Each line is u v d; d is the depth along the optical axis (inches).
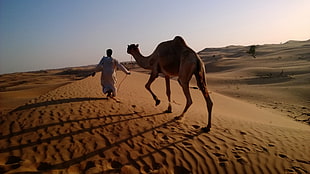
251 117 465.4
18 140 173.0
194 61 218.4
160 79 1071.6
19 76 3951.8
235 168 155.3
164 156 164.1
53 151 159.8
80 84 471.5
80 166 144.6
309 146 200.5
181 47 232.4
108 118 231.1
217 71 2436.0
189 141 191.5
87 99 306.8
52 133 187.3
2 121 210.1
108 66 306.0
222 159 165.0
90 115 234.5
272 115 560.1
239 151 178.4
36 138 177.5
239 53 4072.3
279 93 925.8
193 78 1553.9
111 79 307.7
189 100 228.7
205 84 223.0
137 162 154.4
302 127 420.8
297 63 2046.0
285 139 215.8
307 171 155.6
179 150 173.8
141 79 922.7
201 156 167.2
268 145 195.0
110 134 193.9
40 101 288.7
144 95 475.2
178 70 234.7
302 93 870.4
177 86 874.1
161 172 145.6
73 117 224.8
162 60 241.1
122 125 215.9
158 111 280.4
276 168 158.1
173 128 220.7
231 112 495.8
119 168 145.6
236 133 221.5
